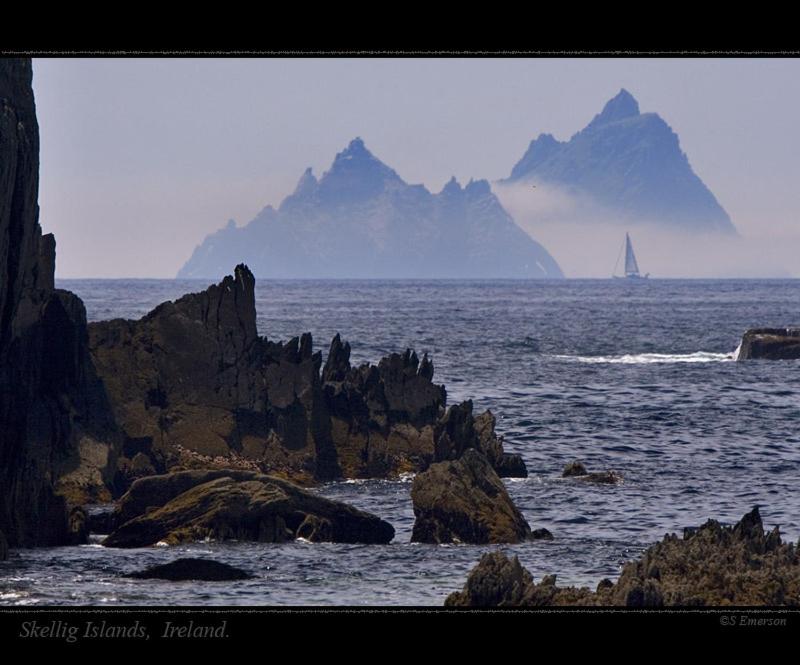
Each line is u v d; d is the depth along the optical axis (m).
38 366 155.38
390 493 167.25
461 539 130.00
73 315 162.88
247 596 103.81
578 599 93.31
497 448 176.50
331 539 129.62
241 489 129.88
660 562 100.00
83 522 130.12
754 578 97.06
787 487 166.50
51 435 153.25
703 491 163.75
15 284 142.50
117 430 163.50
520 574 96.69
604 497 159.12
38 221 153.75
